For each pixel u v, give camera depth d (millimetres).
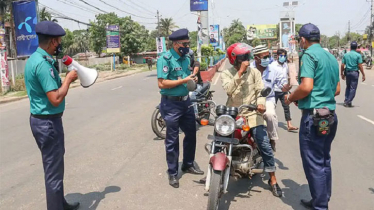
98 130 7668
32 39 15328
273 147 5223
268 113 4910
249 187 4449
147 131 7508
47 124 3244
